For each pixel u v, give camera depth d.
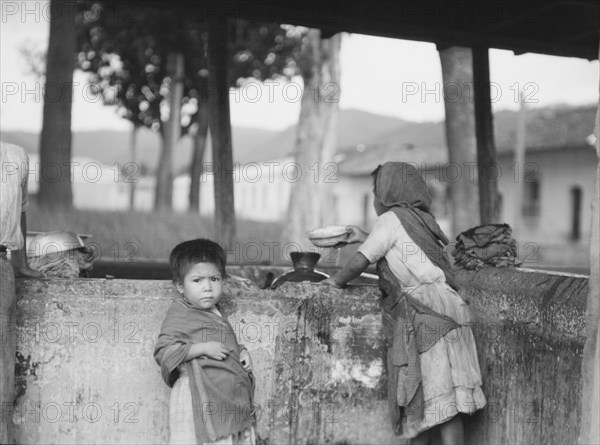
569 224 25.59
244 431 2.75
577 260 21.25
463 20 4.91
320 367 3.21
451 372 2.97
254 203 35.50
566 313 2.81
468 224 8.68
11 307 2.63
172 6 5.16
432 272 3.07
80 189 31.09
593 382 2.46
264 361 3.14
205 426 2.62
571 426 2.75
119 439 2.97
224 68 5.93
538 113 29.72
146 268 5.16
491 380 3.29
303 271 3.71
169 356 2.67
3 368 2.55
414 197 3.20
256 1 4.74
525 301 3.08
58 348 2.92
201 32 17.44
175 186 36.00
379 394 3.28
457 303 3.09
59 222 10.72
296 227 14.38
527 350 3.05
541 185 26.67
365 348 3.26
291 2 4.73
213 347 2.68
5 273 2.59
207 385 2.65
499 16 4.81
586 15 4.74
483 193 6.02
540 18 4.84
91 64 18.56
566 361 2.79
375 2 4.59
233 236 6.10
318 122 14.51
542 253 22.50
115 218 14.10
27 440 2.88
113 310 2.96
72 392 2.93
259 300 3.13
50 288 2.91
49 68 8.81
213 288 2.78
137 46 17.72
